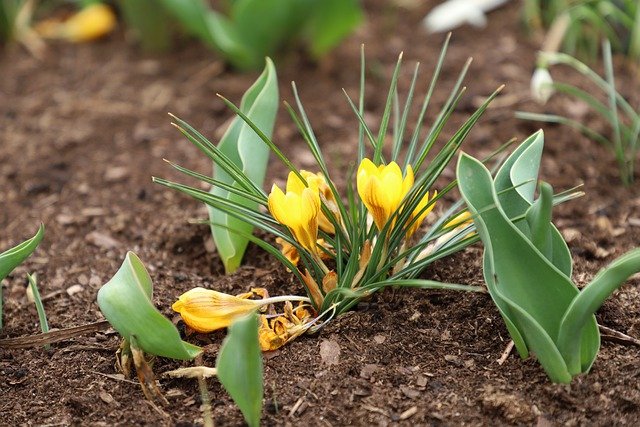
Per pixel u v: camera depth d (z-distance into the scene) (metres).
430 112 1.39
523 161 1.09
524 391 1.08
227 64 1.49
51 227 1.28
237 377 1.04
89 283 1.21
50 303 1.19
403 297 1.14
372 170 1.08
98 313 1.17
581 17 1.45
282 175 1.31
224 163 1.13
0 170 1.36
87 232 1.27
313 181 1.10
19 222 1.29
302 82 1.45
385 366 1.10
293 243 1.11
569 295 1.06
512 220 1.07
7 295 1.20
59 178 1.34
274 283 1.16
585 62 1.46
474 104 1.39
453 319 1.13
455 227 1.11
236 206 1.12
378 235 1.10
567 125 1.35
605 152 1.32
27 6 1.57
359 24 1.44
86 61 1.52
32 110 1.44
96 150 1.38
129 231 1.27
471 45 1.50
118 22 1.63
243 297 1.12
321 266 1.12
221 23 1.45
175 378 1.10
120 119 1.42
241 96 1.44
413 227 1.12
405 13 1.60
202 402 1.09
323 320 1.13
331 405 1.08
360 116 1.13
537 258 1.05
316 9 1.42
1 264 1.10
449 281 1.16
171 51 1.53
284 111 1.41
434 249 1.14
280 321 1.11
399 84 1.44
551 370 1.07
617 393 1.08
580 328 1.06
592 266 1.19
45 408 1.10
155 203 1.30
